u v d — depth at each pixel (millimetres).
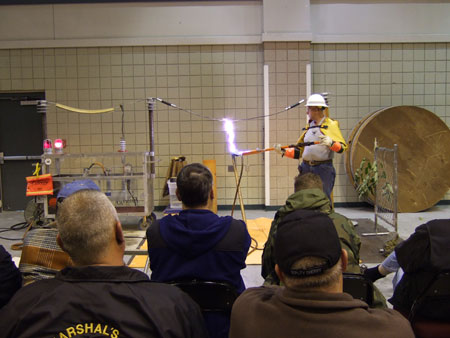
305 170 4418
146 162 4855
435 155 6184
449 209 6367
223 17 6184
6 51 6195
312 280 994
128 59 6230
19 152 6414
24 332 980
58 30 6156
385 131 6035
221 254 1685
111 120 6293
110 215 1141
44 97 6383
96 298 1021
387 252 3971
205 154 6352
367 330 957
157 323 1008
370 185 4781
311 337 958
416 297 1690
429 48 6367
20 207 6477
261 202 6406
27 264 1805
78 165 6234
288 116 6156
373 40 6262
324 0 6215
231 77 6262
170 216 1798
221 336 1625
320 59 6309
